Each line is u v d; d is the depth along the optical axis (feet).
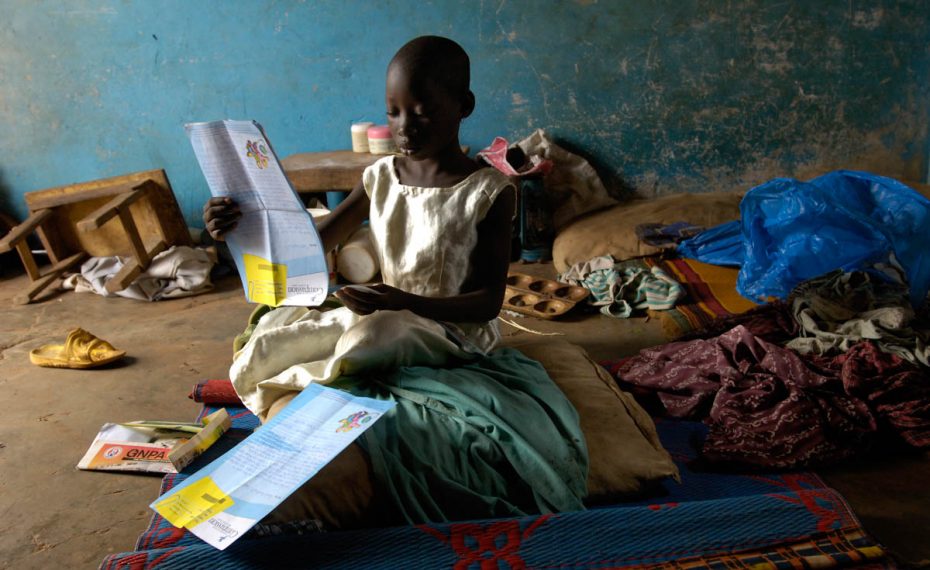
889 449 7.50
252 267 6.65
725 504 5.79
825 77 15.56
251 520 4.93
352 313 7.15
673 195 16.35
